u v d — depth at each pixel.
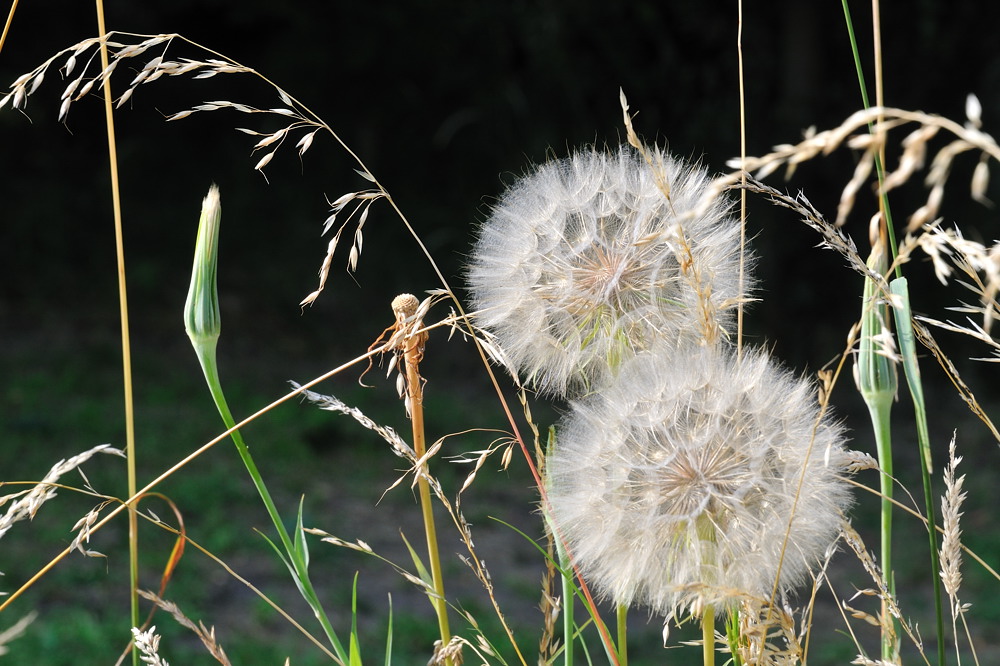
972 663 5.47
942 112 14.34
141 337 12.23
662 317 1.28
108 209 14.39
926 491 1.02
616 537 1.09
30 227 13.50
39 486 1.09
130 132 15.09
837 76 14.70
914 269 12.55
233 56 15.59
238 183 15.22
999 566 7.19
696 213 0.71
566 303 1.28
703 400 1.15
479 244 1.42
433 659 1.11
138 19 14.71
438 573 1.16
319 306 13.62
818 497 1.09
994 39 14.14
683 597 1.03
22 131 14.32
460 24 15.27
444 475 8.67
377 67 15.51
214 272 1.25
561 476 1.16
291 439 9.18
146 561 6.32
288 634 5.56
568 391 1.32
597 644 5.01
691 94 14.82
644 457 1.13
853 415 11.43
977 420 11.07
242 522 7.23
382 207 15.22
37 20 14.13
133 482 1.29
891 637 1.09
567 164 1.44
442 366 12.38
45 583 5.89
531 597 6.23
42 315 12.38
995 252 0.72
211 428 9.36
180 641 5.32
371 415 10.10
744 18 14.58
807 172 13.66
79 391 10.13
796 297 13.80
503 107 15.23
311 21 15.06
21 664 4.77
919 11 14.26
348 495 8.11
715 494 1.06
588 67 15.00
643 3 14.52
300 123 1.13
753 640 1.04
